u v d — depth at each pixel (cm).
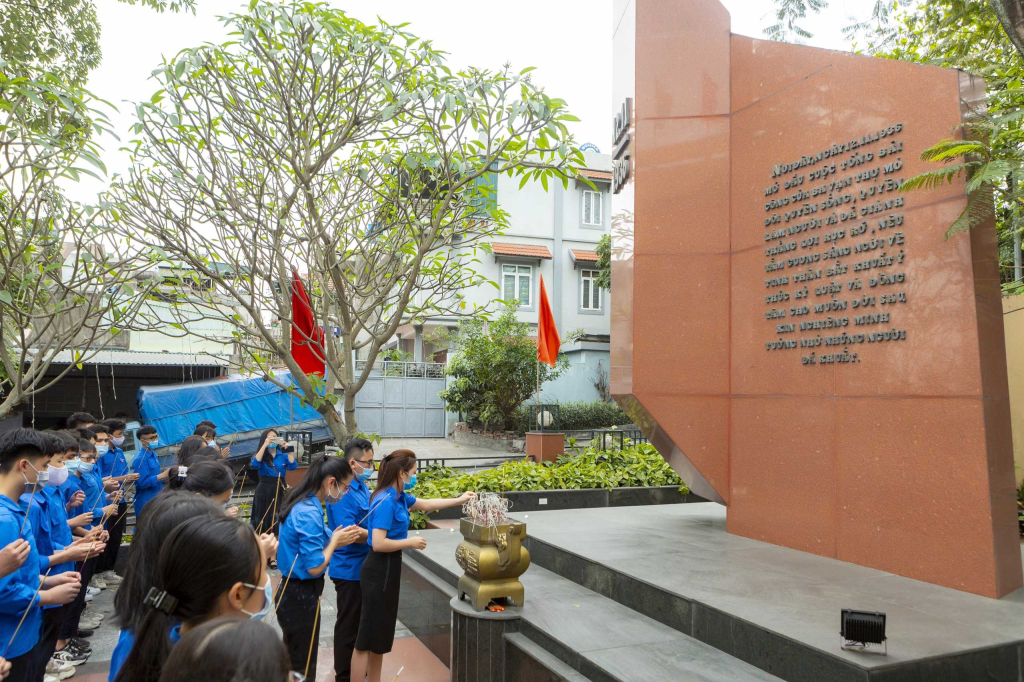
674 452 680
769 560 549
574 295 2395
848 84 575
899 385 524
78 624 547
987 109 517
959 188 494
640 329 662
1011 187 536
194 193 797
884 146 545
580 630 444
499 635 460
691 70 692
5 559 279
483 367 2009
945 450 492
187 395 1425
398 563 447
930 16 891
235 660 116
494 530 466
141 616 186
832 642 360
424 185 849
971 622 402
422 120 814
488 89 740
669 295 670
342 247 909
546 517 778
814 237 595
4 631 313
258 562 184
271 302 896
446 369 2156
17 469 331
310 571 377
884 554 522
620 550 585
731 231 677
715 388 670
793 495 600
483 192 878
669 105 686
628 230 686
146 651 162
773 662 377
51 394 1712
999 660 363
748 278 657
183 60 673
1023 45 434
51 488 422
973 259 487
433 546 699
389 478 446
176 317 930
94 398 1738
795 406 604
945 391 495
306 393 880
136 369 1714
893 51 1023
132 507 929
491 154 775
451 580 566
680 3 698
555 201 2402
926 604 438
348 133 783
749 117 665
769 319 633
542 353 1353
